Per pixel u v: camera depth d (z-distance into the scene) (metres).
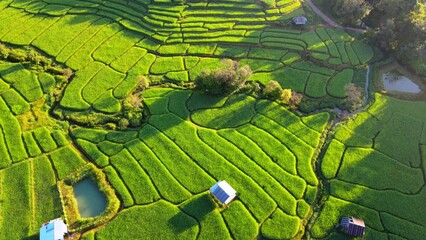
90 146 42.66
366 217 37.56
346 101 48.94
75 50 54.75
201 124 45.62
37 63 52.22
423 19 54.47
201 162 41.50
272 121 46.22
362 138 44.81
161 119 45.88
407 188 40.22
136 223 36.47
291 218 37.25
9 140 42.84
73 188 39.34
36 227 35.97
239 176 40.28
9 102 47.00
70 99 47.62
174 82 51.03
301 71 53.28
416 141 44.81
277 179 40.34
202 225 36.47
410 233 36.56
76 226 36.19
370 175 41.12
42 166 40.62
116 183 39.47
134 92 49.19
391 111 48.28
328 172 41.16
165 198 38.44
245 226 36.50
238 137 44.28
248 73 48.75
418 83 53.28
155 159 41.59
